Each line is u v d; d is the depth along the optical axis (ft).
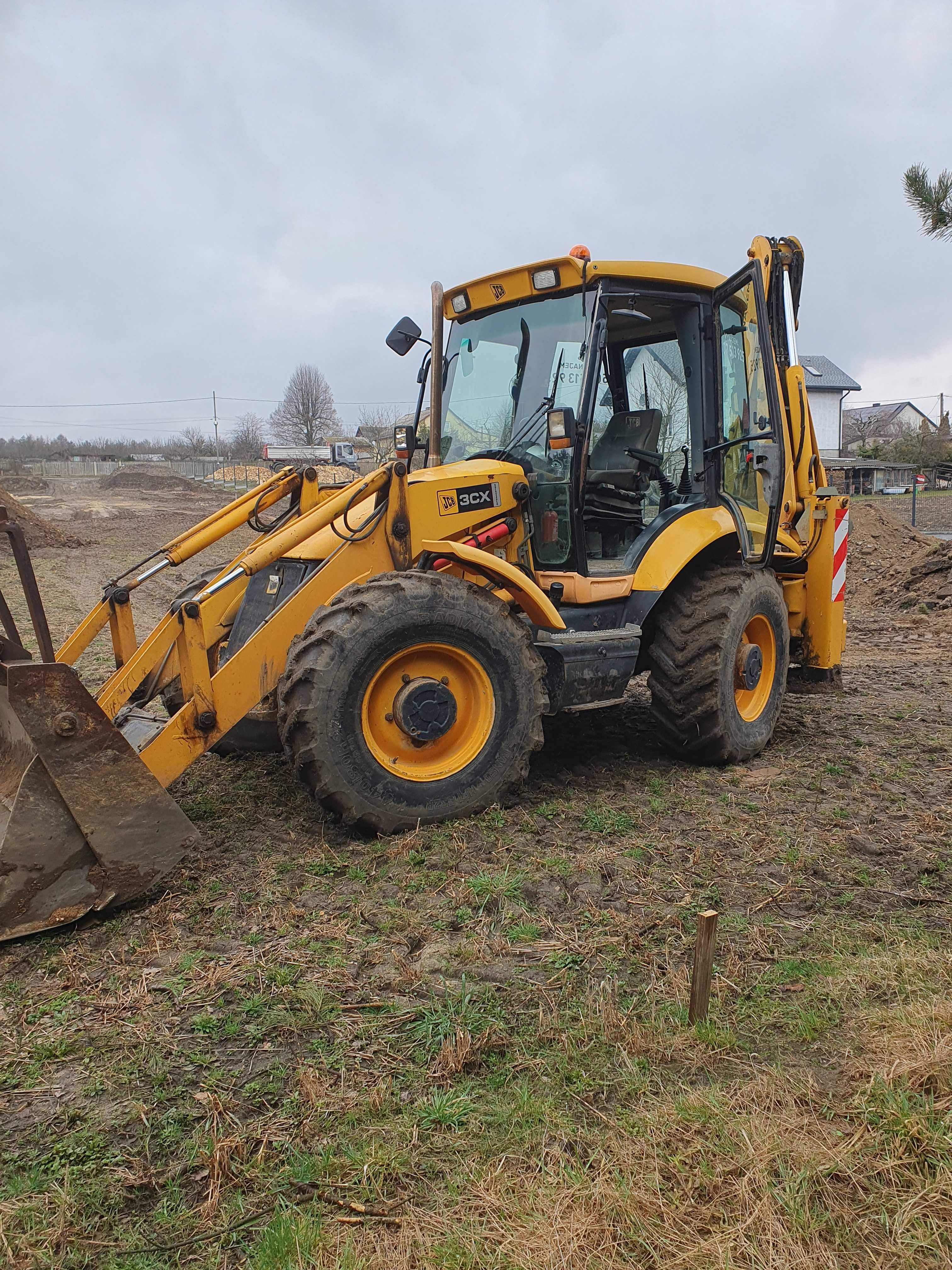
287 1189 6.52
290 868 11.73
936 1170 6.45
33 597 10.71
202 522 14.52
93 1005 8.79
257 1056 8.01
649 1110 7.15
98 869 10.36
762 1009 8.52
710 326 16.44
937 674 24.06
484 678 13.15
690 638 15.75
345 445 139.64
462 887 11.09
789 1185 6.29
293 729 12.16
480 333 16.26
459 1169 6.62
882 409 211.61
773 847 12.35
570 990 8.93
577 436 14.69
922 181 22.47
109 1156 6.84
